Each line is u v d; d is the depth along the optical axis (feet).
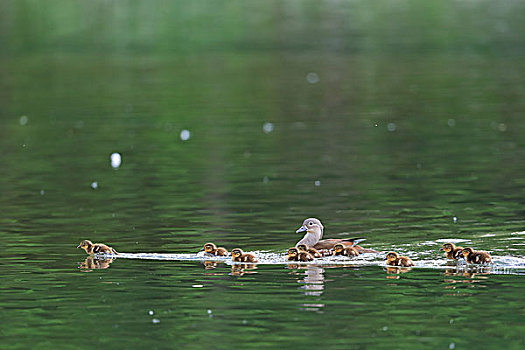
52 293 54.95
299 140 117.91
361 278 56.90
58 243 68.28
